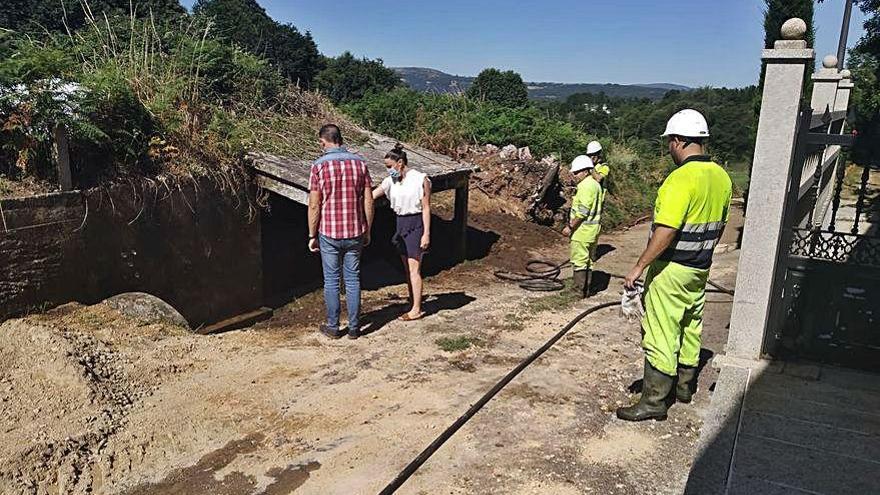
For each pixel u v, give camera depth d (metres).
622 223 14.74
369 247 9.91
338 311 5.98
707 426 3.50
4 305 4.72
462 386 4.77
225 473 3.57
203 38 8.22
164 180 5.97
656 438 3.94
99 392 4.15
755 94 14.87
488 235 11.57
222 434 4.00
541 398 4.57
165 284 6.13
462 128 15.30
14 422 3.69
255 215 7.12
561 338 5.98
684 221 3.73
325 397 4.57
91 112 5.49
